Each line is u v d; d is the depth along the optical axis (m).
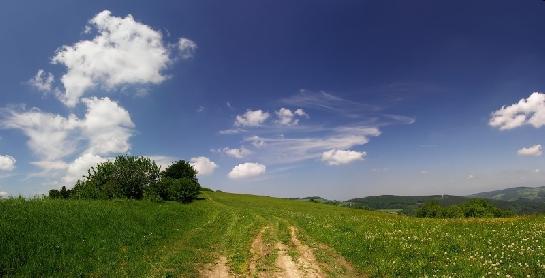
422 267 16.23
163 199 79.38
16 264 15.18
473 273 15.06
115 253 18.77
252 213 45.53
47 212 24.69
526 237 22.66
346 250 20.14
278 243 23.53
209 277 16.03
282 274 16.36
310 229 28.81
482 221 34.94
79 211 27.22
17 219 21.44
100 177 68.62
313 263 18.17
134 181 70.44
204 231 28.83
